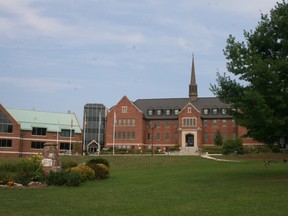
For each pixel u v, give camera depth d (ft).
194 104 327.06
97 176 102.01
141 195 67.41
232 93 90.89
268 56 92.84
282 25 87.56
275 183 82.69
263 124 82.84
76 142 310.04
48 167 89.10
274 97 82.02
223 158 208.64
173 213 48.93
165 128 326.85
